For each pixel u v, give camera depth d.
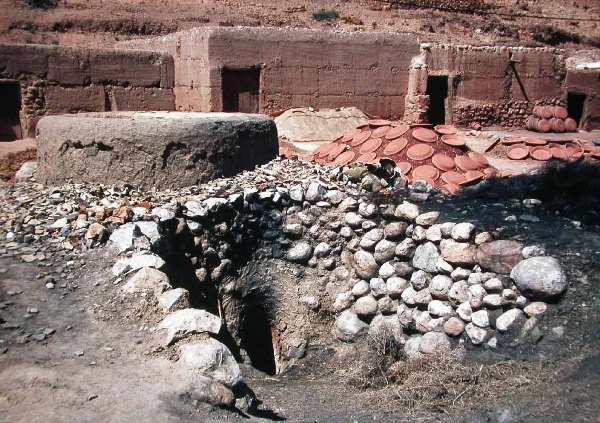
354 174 7.66
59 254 5.75
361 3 34.09
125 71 15.42
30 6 27.17
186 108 15.90
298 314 7.12
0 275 5.35
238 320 7.05
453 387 5.09
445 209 6.75
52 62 14.39
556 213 6.82
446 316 6.03
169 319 4.79
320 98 16.52
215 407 4.07
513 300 5.68
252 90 15.66
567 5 42.59
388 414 4.80
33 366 4.16
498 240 6.02
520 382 4.98
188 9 29.42
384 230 6.79
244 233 7.15
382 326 6.36
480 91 19.27
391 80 17.58
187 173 7.38
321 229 7.21
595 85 21.38
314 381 6.05
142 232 5.96
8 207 6.66
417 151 8.84
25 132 14.29
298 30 15.89
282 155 9.14
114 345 4.55
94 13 27.58
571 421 4.26
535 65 20.19
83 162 7.33
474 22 34.69
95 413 3.72
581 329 5.27
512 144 13.24
